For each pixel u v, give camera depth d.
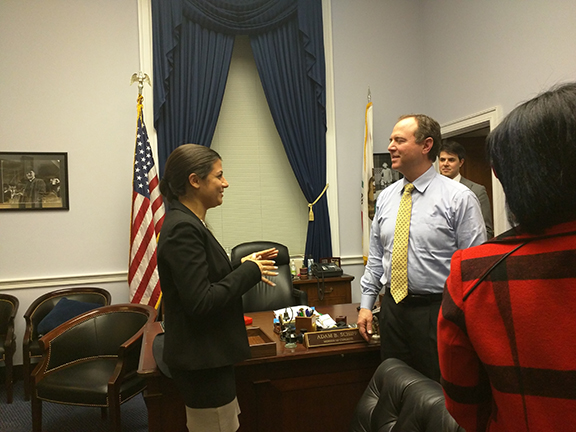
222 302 1.34
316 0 4.61
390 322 1.97
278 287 3.64
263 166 4.70
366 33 4.86
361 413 1.61
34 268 4.03
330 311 2.89
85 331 2.90
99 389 2.49
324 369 2.09
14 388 3.72
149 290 3.84
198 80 4.34
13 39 4.01
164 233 1.39
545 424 0.54
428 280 1.86
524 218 0.59
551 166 0.57
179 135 4.28
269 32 4.51
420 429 1.32
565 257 0.55
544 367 0.54
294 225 4.76
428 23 4.88
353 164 4.83
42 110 4.07
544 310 0.55
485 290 0.61
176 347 1.38
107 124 4.20
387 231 2.04
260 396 2.00
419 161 1.95
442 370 0.70
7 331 3.49
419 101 4.94
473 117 4.16
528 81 3.55
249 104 4.67
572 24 3.15
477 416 0.70
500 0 3.82
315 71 4.56
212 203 1.51
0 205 3.96
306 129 4.61
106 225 4.19
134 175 3.93
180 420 1.88
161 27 4.22
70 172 4.12
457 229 1.86
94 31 4.18
